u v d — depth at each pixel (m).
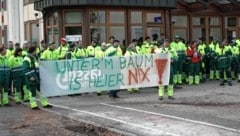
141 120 13.03
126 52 19.08
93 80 17.39
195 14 27.94
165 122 12.66
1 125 12.96
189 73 22.81
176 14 27.12
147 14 25.38
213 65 24.52
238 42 24.31
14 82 17.67
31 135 11.52
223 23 29.05
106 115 14.02
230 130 11.45
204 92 19.39
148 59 18.17
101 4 23.48
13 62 17.61
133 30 24.92
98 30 23.84
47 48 19.73
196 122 12.56
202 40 26.94
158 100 17.16
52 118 13.90
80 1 23.05
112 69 17.75
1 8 32.75
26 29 30.86
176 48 22.33
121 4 24.09
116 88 17.89
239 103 16.05
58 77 16.55
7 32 33.38
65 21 23.91
